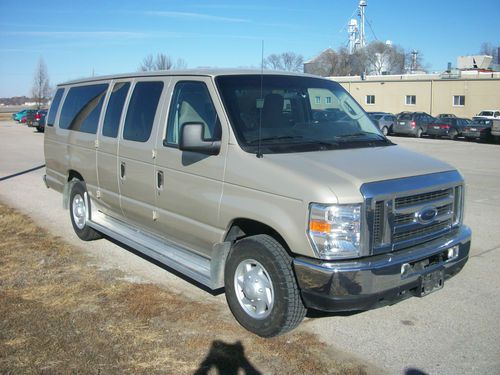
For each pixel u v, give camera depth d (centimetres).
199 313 486
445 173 459
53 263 628
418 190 421
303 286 400
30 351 409
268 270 423
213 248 468
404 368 397
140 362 396
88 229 709
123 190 597
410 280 415
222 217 457
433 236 444
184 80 522
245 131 457
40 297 519
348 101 568
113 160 610
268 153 441
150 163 542
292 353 414
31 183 1240
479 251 700
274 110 488
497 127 3025
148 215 561
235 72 509
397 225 412
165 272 603
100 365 390
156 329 451
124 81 624
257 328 439
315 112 522
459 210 474
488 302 525
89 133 669
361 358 411
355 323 475
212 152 461
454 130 3353
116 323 461
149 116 556
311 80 552
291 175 406
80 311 486
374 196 393
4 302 503
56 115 794
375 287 393
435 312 500
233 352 414
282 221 406
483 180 1393
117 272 600
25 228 792
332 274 383
